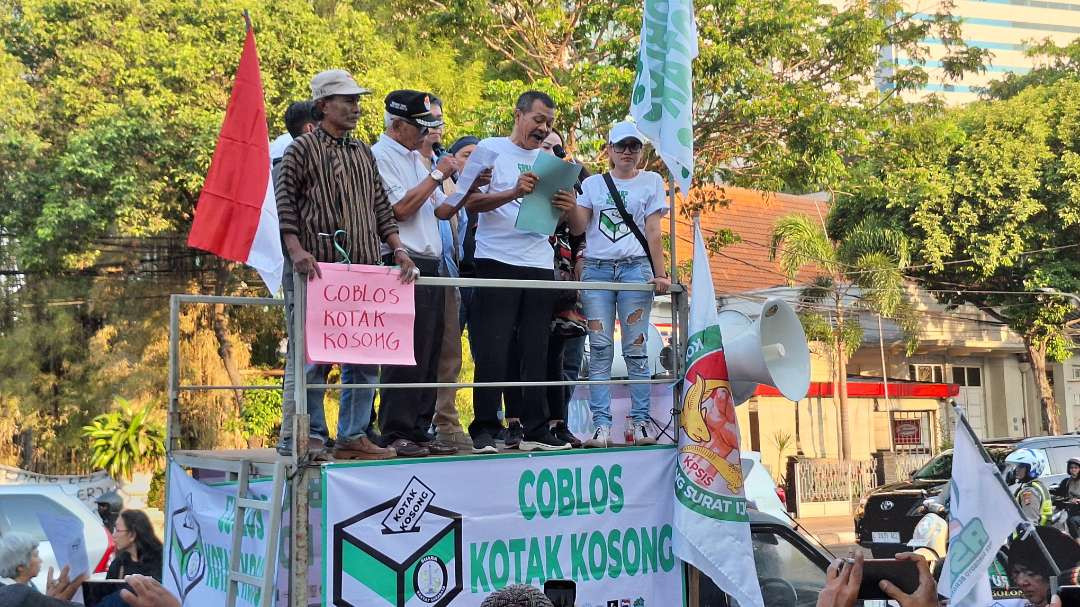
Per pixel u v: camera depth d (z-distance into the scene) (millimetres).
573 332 6102
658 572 5355
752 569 5301
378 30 21406
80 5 18719
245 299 6199
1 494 8883
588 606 5105
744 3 20859
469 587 4805
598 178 6285
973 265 27297
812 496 24969
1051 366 33844
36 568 5645
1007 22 88375
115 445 19125
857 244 26641
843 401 26219
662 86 5828
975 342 31531
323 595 4441
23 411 20266
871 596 3635
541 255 5902
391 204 5535
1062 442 15453
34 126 19016
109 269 20859
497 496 4934
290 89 18797
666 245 21594
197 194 19484
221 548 5383
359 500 4582
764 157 20828
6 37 18938
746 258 29234
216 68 18859
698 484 5316
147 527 7859
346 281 4785
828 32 21719
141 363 20781
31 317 20594
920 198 26203
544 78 19594
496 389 5730
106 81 19078
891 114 23562
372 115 19078
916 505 15156
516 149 6129
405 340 4895
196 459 5703
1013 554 6805
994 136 27516
